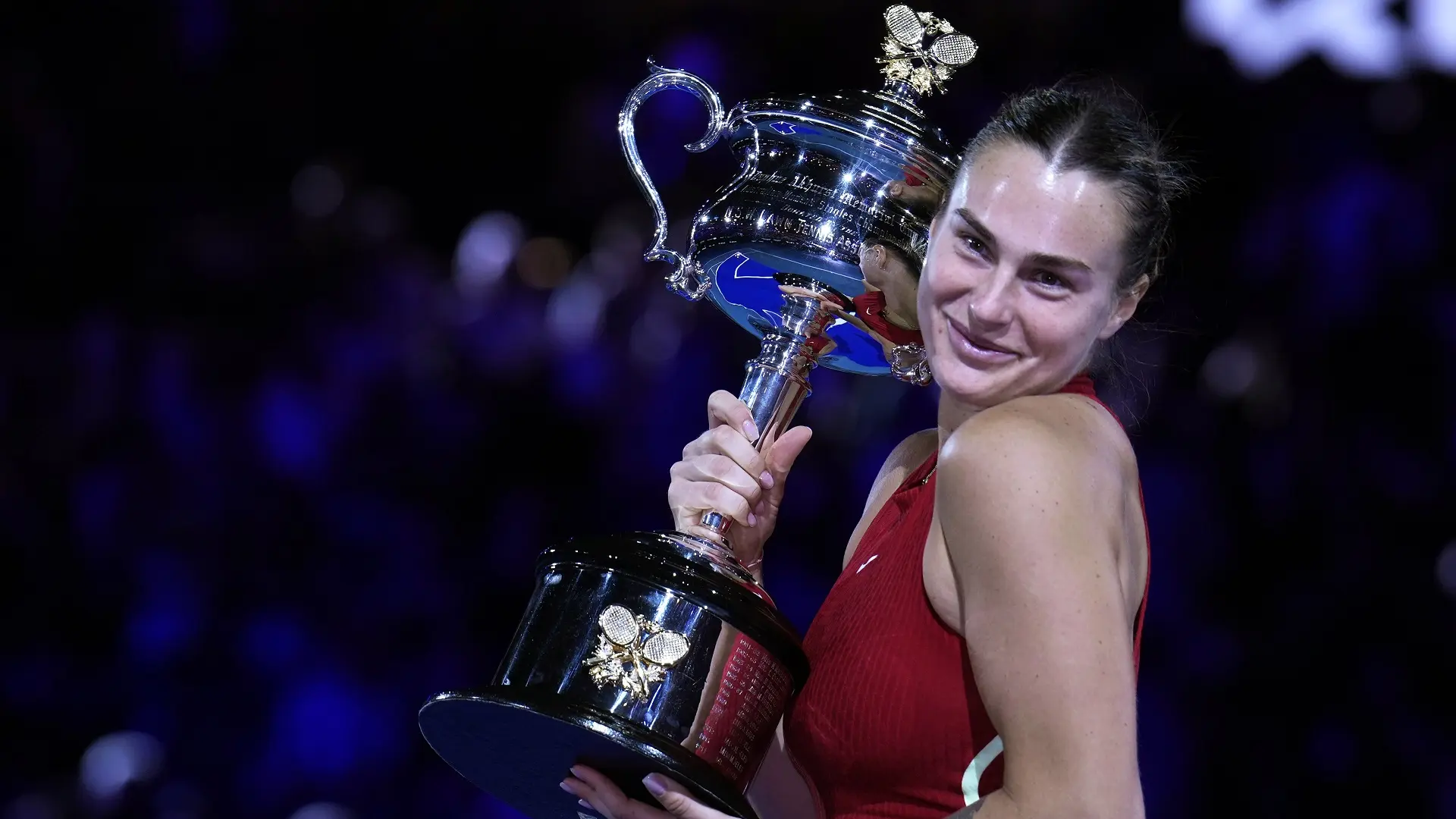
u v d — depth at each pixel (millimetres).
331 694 18609
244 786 18219
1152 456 18281
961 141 19266
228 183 21344
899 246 6160
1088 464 4953
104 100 20922
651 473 19453
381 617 19016
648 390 19531
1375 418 18141
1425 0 17500
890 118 6207
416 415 19453
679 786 5613
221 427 19375
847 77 21641
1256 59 18203
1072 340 5117
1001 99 19328
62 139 20422
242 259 19906
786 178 6379
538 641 5883
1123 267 5117
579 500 19625
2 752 18312
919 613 5387
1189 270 18125
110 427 19312
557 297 20250
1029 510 4785
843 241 6191
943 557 5254
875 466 18469
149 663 18594
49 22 20641
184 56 21141
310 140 22000
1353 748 17453
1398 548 17922
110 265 20328
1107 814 4582
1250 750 17516
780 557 18531
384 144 22812
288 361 19547
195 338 19609
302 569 19141
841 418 18625
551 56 22969
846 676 5566
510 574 19406
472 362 19703
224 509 19188
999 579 4801
